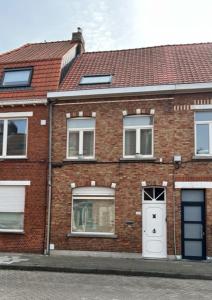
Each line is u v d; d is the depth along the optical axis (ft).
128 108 55.06
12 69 62.23
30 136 57.77
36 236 55.62
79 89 56.85
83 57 69.10
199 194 52.42
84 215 55.42
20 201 57.41
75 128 57.00
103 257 52.75
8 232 56.49
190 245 51.83
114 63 64.49
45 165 56.80
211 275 40.91
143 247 52.49
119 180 54.19
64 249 54.60
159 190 53.52
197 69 57.62
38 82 59.52
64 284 36.86
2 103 58.54
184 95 53.52
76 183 55.47
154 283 38.34
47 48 71.10
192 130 52.85
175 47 67.77
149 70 59.52
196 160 52.21
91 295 31.96
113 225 54.19
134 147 54.95
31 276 41.19
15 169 57.67
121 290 34.47
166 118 53.67
